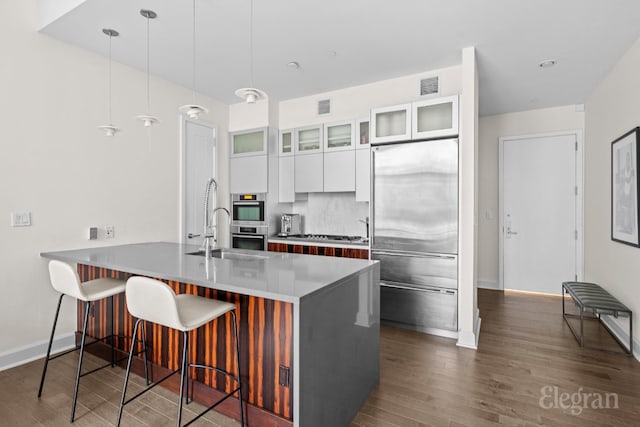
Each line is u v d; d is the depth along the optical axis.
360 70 3.51
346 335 1.88
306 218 4.64
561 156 4.65
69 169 2.90
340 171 4.02
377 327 2.30
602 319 3.57
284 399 1.69
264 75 3.64
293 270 1.97
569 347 2.94
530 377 2.41
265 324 1.74
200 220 4.17
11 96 2.55
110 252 2.70
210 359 1.98
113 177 3.23
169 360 2.20
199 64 3.36
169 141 3.80
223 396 1.92
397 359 2.70
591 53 3.05
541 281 4.80
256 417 1.77
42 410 2.00
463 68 2.98
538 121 4.79
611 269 3.43
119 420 1.75
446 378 2.39
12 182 2.56
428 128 3.26
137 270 1.98
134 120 3.43
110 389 2.21
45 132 2.75
